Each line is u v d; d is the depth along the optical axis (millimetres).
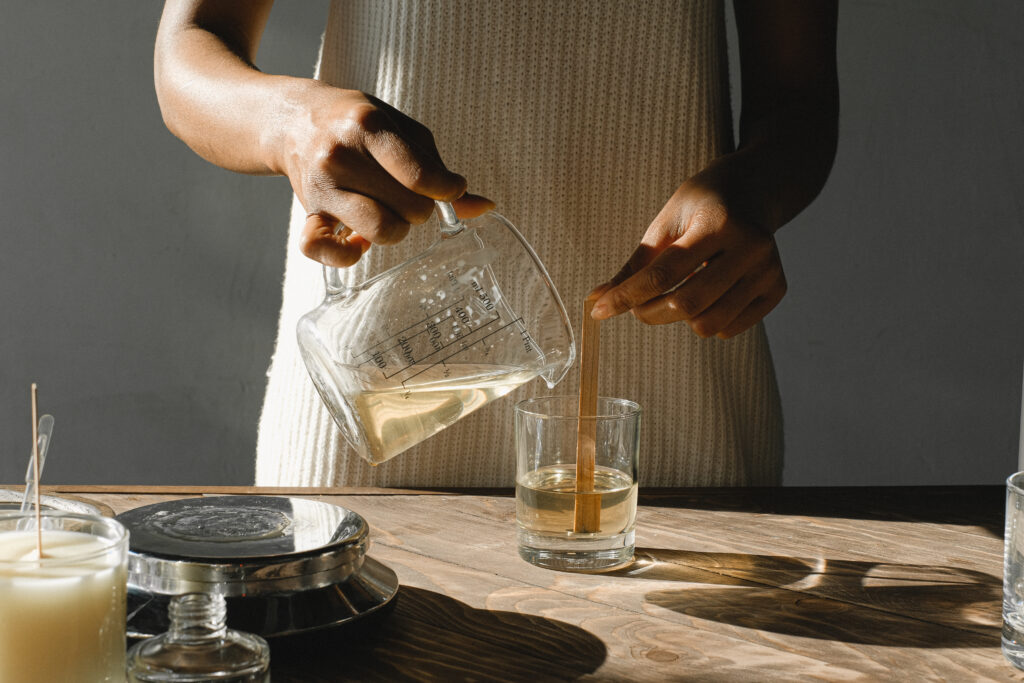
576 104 1044
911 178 2156
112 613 491
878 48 2107
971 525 844
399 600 661
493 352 646
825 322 2201
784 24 1054
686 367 1084
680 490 937
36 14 1909
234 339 2051
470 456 1051
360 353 632
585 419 713
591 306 741
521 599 668
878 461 2248
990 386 2227
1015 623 580
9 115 1932
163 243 2010
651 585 698
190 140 843
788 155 959
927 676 569
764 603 669
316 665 573
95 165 1967
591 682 557
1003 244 2186
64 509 677
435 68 1023
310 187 667
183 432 2070
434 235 1001
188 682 462
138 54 1943
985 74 2125
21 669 468
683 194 842
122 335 2027
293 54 1979
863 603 672
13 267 1979
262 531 617
